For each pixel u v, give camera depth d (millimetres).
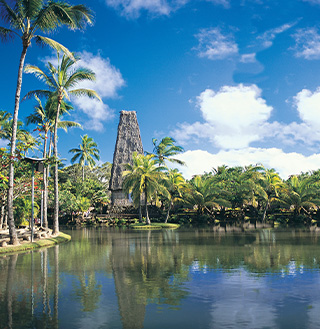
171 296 7664
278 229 34906
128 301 7258
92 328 5633
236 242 20594
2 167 18781
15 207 29219
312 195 51938
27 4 17516
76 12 18906
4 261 13188
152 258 13852
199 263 12383
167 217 49000
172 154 59469
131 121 62250
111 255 14930
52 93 25688
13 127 17875
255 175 52531
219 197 53531
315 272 10414
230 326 5691
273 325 5734
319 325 5723
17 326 5742
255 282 9047
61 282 9219
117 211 56875
